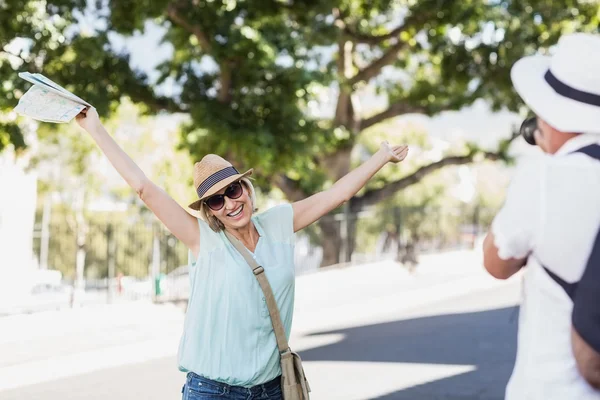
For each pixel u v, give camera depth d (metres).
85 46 19.34
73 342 12.57
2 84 18.09
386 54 28.44
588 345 2.29
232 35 21.00
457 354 12.02
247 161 21.42
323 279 20.70
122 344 12.56
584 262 2.35
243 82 21.84
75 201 38.34
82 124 4.07
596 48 2.42
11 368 10.89
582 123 2.43
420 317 16.17
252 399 4.01
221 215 4.04
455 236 30.41
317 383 10.21
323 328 14.93
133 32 20.31
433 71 31.83
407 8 25.97
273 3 21.42
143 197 4.09
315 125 22.62
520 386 2.49
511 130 31.17
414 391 9.66
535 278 2.44
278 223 4.17
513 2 24.48
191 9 21.55
